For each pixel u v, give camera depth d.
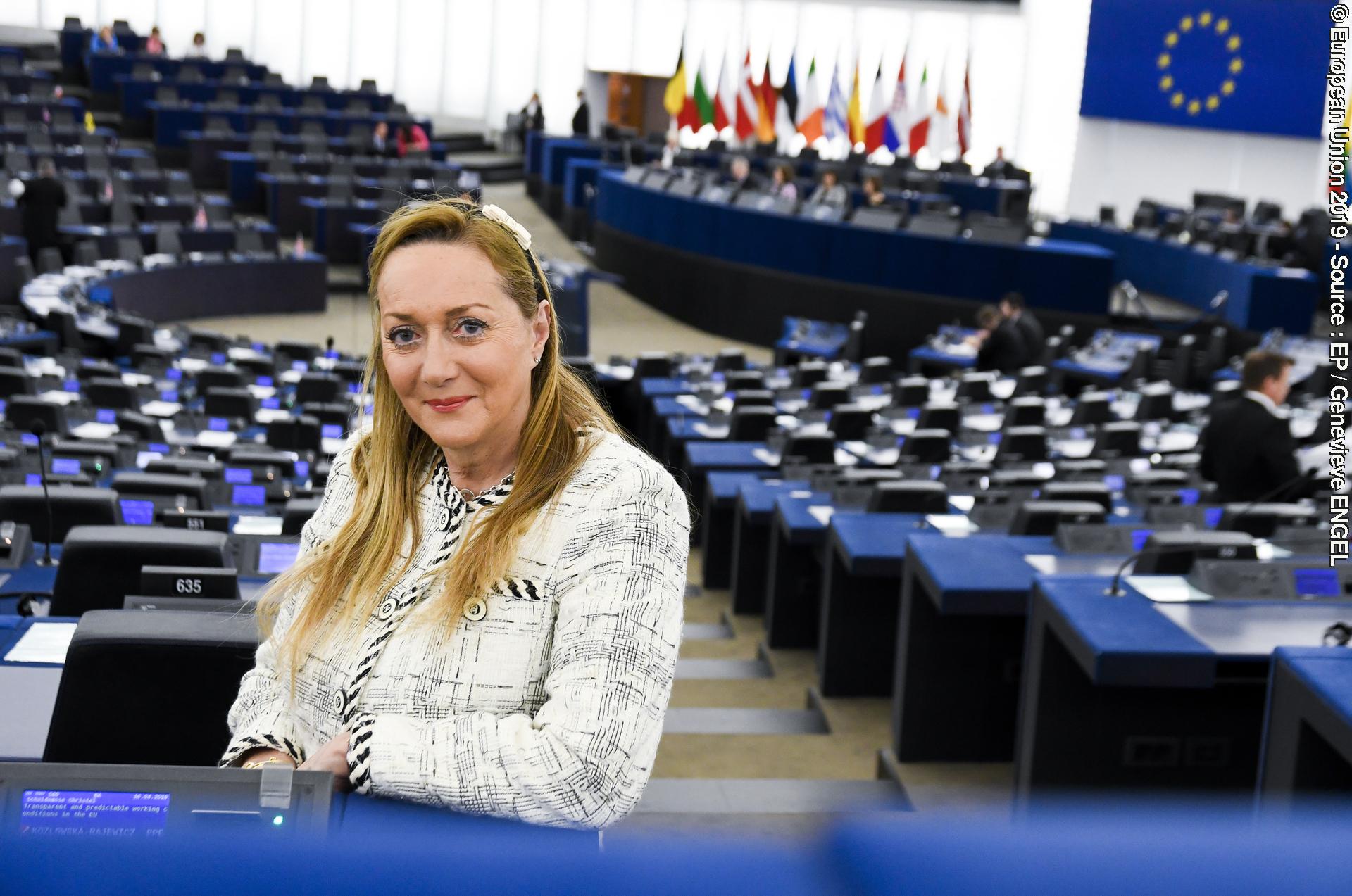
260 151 21.28
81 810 0.82
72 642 2.07
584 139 23.77
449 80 28.27
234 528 4.96
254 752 1.16
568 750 0.96
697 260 18.11
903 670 4.45
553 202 22.77
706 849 0.36
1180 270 17.08
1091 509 4.57
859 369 12.89
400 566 1.15
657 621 1.03
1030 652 3.60
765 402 10.12
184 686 2.09
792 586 6.44
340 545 1.19
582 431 1.14
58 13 26.56
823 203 17.44
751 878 0.34
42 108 20.73
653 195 18.91
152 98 22.84
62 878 0.39
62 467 6.01
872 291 16.56
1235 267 15.45
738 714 5.37
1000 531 5.16
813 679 6.14
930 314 16.28
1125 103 22.69
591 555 1.05
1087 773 3.60
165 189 18.61
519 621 1.06
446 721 1.01
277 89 23.47
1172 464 7.88
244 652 2.09
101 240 16.55
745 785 4.33
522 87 28.12
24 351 12.37
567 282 14.16
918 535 4.45
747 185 19.39
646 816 3.44
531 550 1.07
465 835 0.41
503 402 1.10
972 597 3.87
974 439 9.12
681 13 26.86
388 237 1.12
